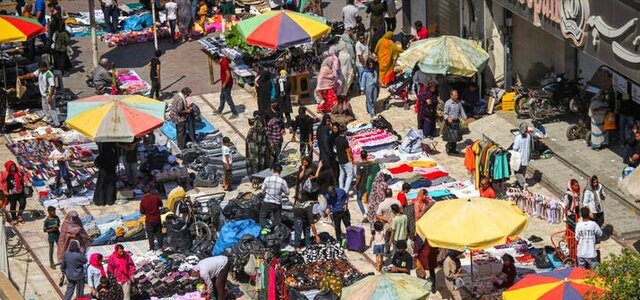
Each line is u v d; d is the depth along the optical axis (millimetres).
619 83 52312
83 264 44000
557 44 57594
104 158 51719
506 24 57719
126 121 51281
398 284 38562
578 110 54312
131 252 47531
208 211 48688
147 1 76625
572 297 36375
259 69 58562
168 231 46969
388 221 45188
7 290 44500
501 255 45562
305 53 62438
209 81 66188
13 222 50812
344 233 48062
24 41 63938
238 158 53750
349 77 60781
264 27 60281
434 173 52156
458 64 55656
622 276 34906
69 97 64062
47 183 53938
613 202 48562
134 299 44000
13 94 63562
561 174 51094
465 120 56000
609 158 51656
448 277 42156
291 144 56625
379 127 56844
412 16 67188
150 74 63250
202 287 44188
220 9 75688
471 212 41000
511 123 56312
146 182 53219
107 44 72312
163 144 56969
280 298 42719
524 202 48531
